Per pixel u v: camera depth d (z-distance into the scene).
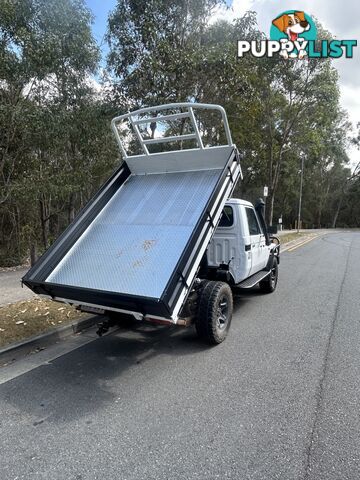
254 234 6.66
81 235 4.84
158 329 5.69
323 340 5.09
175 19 10.53
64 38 9.48
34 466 2.65
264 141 22.33
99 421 3.21
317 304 6.97
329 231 40.53
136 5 9.84
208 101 11.71
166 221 4.55
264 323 5.86
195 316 4.79
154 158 5.36
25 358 4.61
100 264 4.34
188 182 4.96
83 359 4.57
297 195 44.62
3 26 8.28
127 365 4.38
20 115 8.86
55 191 9.84
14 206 11.09
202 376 4.05
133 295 3.54
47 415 3.32
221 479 2.48
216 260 6.14
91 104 11.17
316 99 19.73
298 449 2.78
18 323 5.36
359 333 5.38
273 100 19.33
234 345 4.95
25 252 11.69
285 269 11.03
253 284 6.07
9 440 2.96
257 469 2.57
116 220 4.92
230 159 4.78
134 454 2.76
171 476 2.52
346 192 59.03
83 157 11.66
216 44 10.49
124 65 10.35
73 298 4.16
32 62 8.52
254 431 3.02
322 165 52.38
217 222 4.54
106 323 4.57
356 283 8.92
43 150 10.30
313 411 3.31
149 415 3.29
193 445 2.85
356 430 3.02
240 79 10.59
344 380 3.91
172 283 3.60
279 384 3.83
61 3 9.09
